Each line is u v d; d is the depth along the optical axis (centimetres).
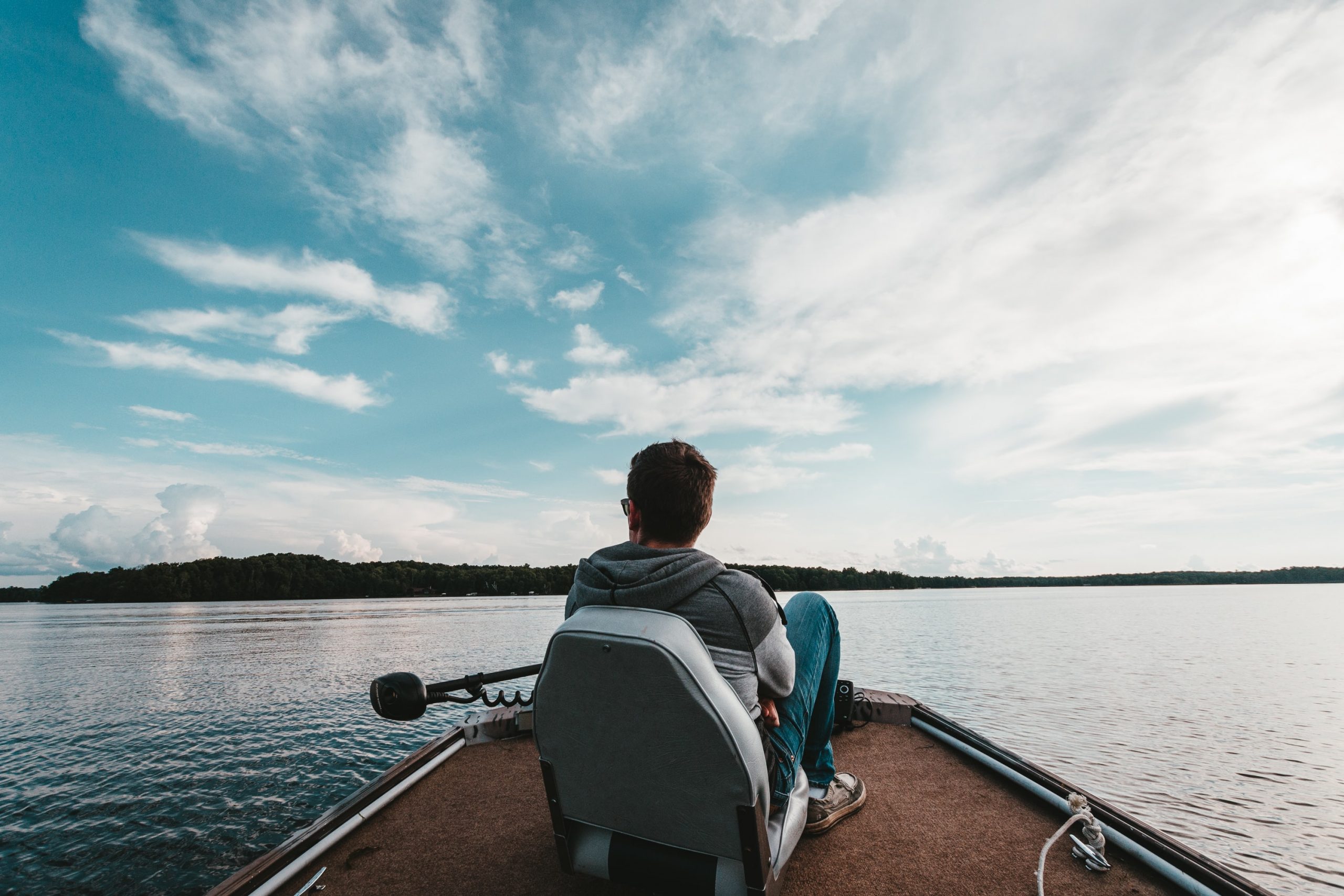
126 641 5078
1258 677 2923
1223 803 1206
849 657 3547
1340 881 898
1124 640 4753
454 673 2809
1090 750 1567
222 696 2380
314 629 6250
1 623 8025
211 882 900
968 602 14650
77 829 1082
